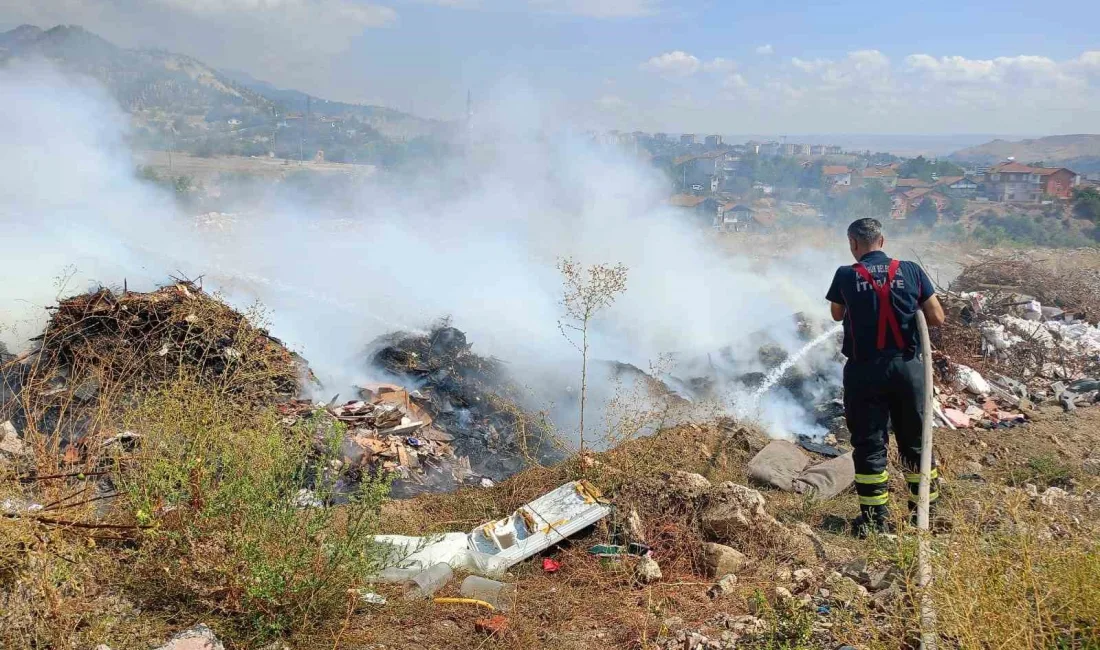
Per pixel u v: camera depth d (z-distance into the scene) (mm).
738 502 4492
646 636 3549
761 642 3371
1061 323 10211
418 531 4594
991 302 10219
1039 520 3475
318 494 3863
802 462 6023
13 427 5082
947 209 72500
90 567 3467
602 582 4012
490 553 4312
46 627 3137
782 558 4266
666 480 4797
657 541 4402
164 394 4383
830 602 3619
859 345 4770
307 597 3451
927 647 2920
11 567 3205
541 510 4578
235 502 3666
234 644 3266
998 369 8602
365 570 3605
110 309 6461
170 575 3484
